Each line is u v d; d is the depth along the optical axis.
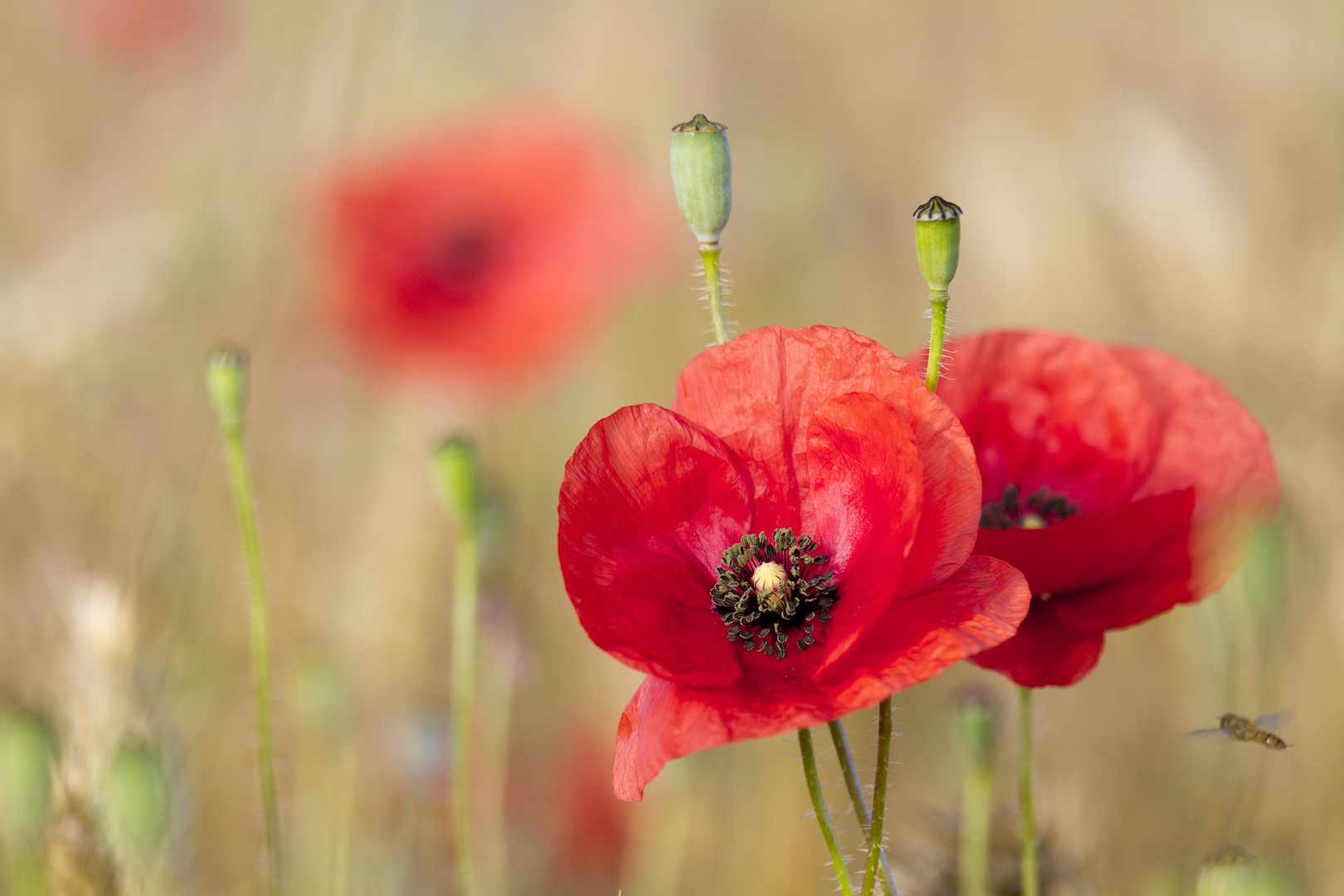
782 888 1.04
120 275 1.33
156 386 1.28
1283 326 1.16
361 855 0.97
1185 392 0.82
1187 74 1.52
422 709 1.03
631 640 0.77
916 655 0.75
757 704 0.76
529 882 1.14
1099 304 1.36
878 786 0.76
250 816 1.03
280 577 1.21
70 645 0.88
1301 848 0.88
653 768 0.75
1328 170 1.29
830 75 1.96
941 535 0.76
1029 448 0.82
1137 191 1.34
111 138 1.96
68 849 0.84
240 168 1.47
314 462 1.35
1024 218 1.44
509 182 1.45
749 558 0.78
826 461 0.78
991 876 0.86
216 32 2.00
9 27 2.02
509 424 1.44
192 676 0.97
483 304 1.39
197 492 1.17
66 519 1.08
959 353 0.83
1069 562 0.79
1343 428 0.97
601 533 0.77
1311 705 0.90
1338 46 1.42
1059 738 1.06
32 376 1.23
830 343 0.78
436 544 1.09
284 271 1.42
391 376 1.38
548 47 1.95
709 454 0.78
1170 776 0.98
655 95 1.91
